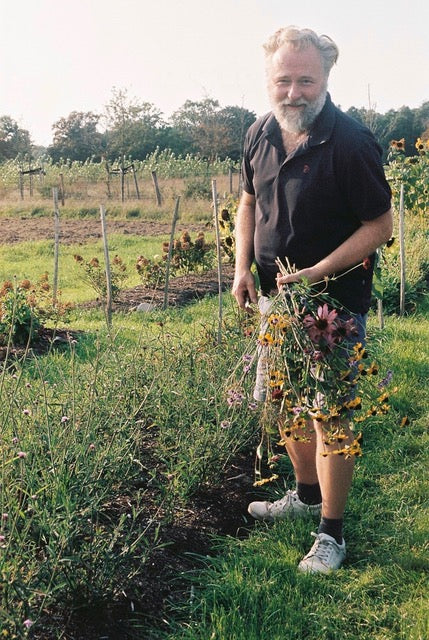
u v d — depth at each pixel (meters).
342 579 3.80
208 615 3.47
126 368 5.31
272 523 4.34
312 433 4.04
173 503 4.13
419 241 12.10
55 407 4.52
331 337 3.51
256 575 3.75
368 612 3.53
